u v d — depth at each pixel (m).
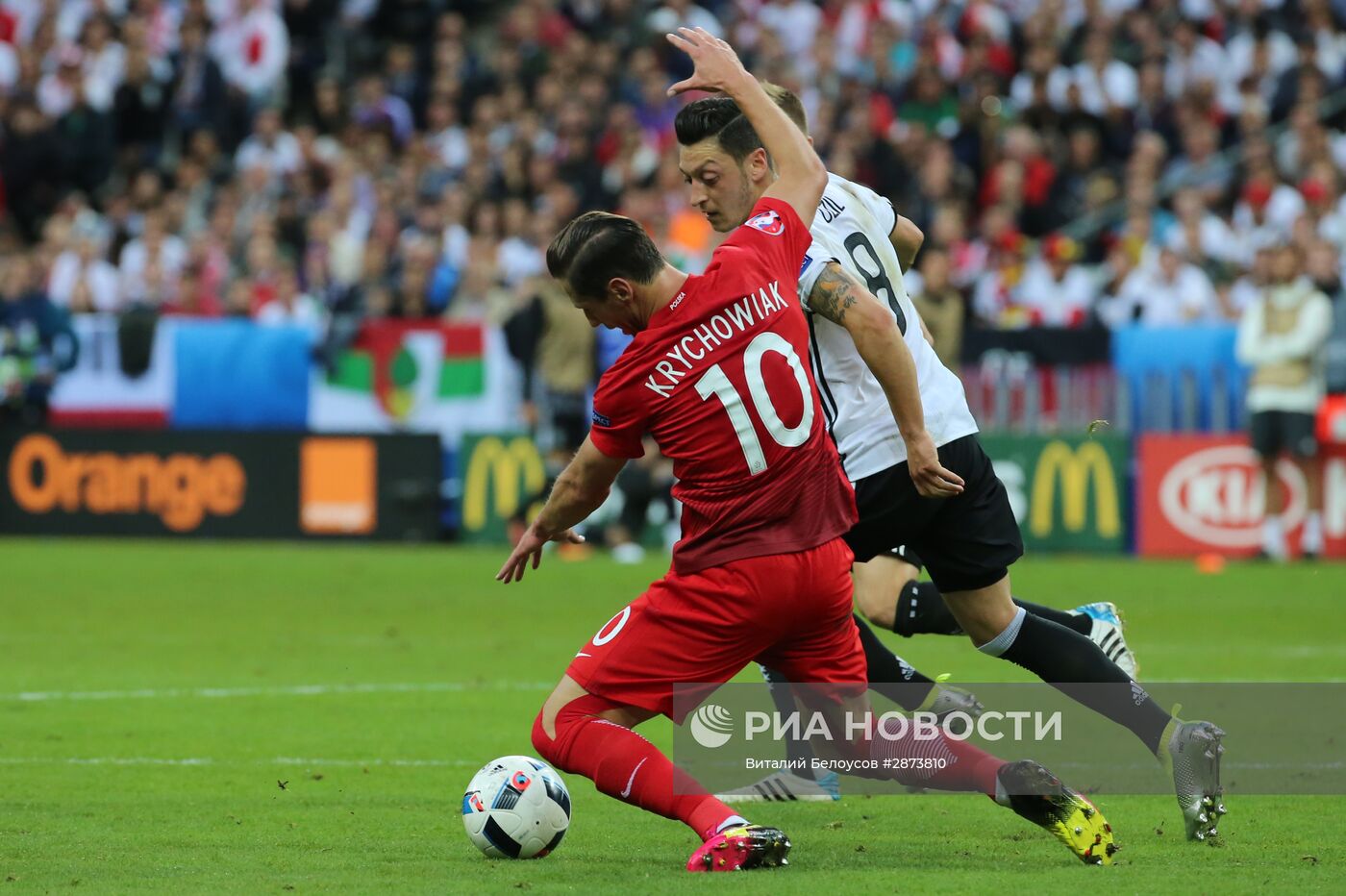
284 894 15.79
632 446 17.05
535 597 45.12
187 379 61.12
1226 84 73.19
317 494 60.16
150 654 34.66
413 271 61.41
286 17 81.75
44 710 27.78
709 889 15.74
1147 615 40.53
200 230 70.81
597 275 16.45
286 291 63.09
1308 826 19.38
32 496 62.25
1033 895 15.55
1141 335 56.47
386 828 19.25
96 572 50.75
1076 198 68.44
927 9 77.75
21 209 75.69
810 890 15.67
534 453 58.56
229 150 76.19
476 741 25.11
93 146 76.25
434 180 69.88
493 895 15.66
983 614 18.97
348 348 59.97
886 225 19.94
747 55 75.75
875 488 18.94
